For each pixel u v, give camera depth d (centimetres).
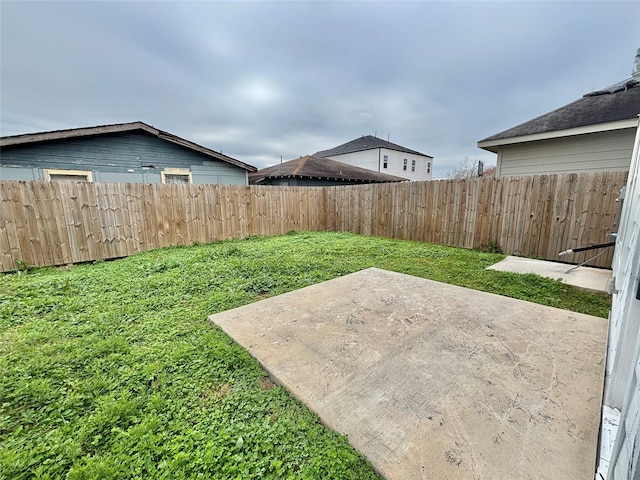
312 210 911
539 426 143
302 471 124
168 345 226
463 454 128
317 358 204
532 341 223
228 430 144
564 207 491
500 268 446
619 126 552
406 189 713
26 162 693
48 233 486
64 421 152
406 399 163
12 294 335
